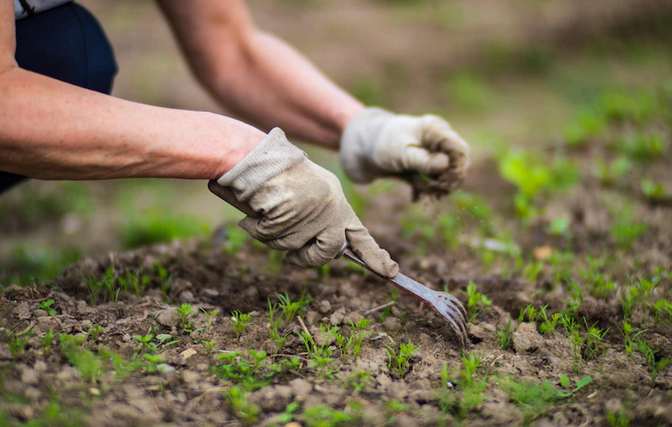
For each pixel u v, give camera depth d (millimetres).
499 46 4766
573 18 5062
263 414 1321
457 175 1517
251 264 1661
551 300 1519
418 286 1404
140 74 4180
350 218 1360
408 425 1305
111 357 1368
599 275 1578
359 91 4219
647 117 2479
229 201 1364
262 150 1323
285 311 1451
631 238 1727
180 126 1315
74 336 1387
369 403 1336
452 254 1736
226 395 1335
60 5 1483
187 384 1352
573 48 4785
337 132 1621
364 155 1562
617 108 2521
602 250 1728
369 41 4789
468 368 1364
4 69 1268
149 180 3211
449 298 1414
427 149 1521
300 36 4902
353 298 1532
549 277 1604
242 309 1489
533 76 4477
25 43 1439
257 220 1356
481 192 2104
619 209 1863
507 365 1403
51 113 1272
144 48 4602
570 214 1881
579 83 4246
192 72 1659
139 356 1382
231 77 1632
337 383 1362
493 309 1495
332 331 1421
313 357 1396
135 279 1507
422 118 1519
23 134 1266
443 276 1616
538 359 1416
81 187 3090
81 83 1507
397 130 1522
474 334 1437
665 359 1395
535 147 2486
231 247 1715
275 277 1597
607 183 1977
